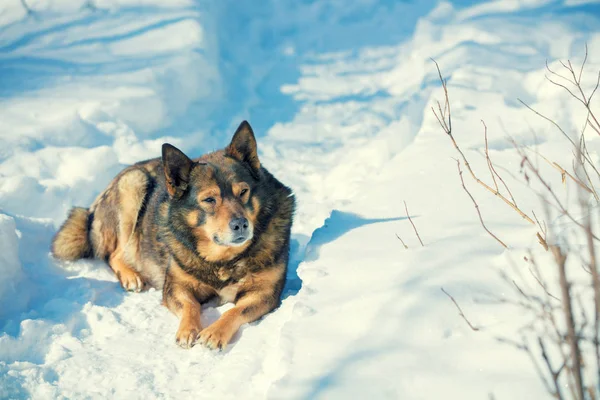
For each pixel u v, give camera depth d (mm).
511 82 8164
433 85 8453
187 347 3914
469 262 3639
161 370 3652
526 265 3355
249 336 3875
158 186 5195
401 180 5668
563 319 2877
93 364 3727
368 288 3668
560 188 4730
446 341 3018
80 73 8297
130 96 7723
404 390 2719
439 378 2734
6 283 4395
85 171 6527
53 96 7750
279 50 10211
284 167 7430
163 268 4879
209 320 4402
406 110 8219
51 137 6922
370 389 2754
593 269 2227
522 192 4777
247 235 4172
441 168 5707
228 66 9516
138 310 4484
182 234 4449
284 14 10922
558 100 6961
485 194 4879
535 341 2811
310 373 2939
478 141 6336
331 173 7148
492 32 9797
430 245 4004
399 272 3732
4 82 8078
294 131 8250
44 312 4328
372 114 8469
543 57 8984
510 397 2525
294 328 3389
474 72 8477
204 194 4312
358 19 10930
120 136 7277
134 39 9070
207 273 4500
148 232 5062
